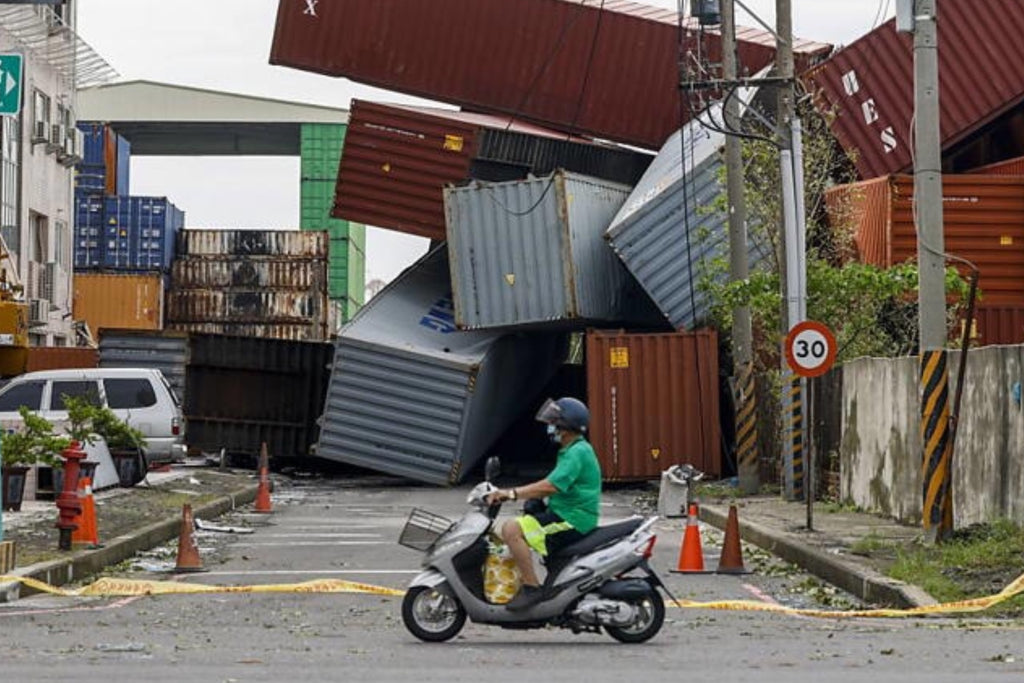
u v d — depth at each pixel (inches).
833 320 1466.5
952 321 1440.7
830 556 888.3
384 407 1807.3
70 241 3031.5
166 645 584.1
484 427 1968.5
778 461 1582.2
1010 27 1627.7
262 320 3383.4
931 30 908.0
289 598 772.6
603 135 1971.0
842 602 779.4
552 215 1755.7
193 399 2017.7
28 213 2701.8
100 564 919.0
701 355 1696.6
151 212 3348.9
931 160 908.6
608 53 1967.3
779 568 929.5
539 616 590.9
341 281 4493.1
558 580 589.3
